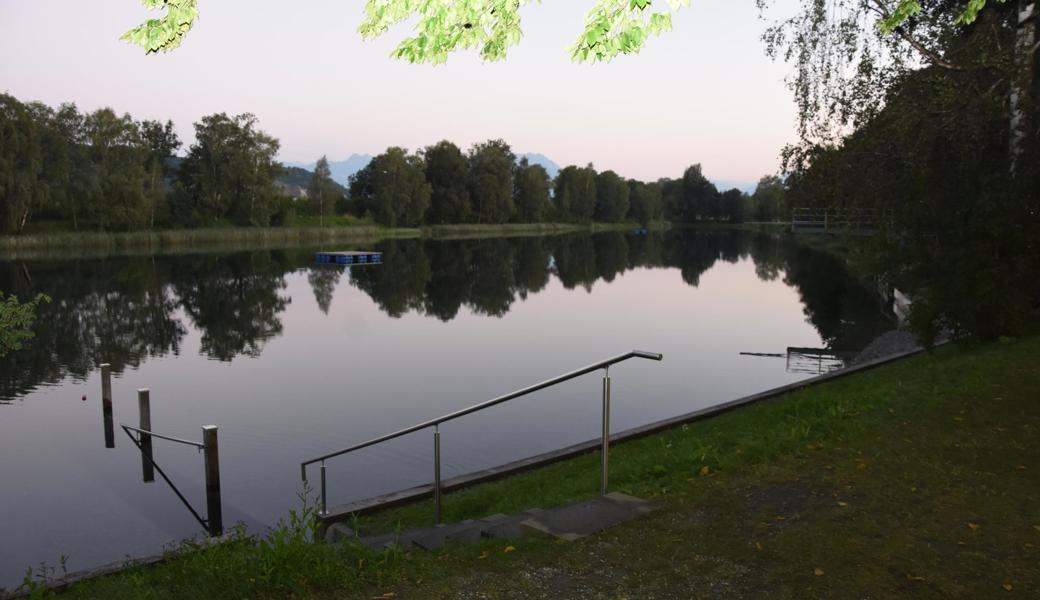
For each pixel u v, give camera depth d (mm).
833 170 16438
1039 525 4176
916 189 11906
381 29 5230
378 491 9461
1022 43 13219
